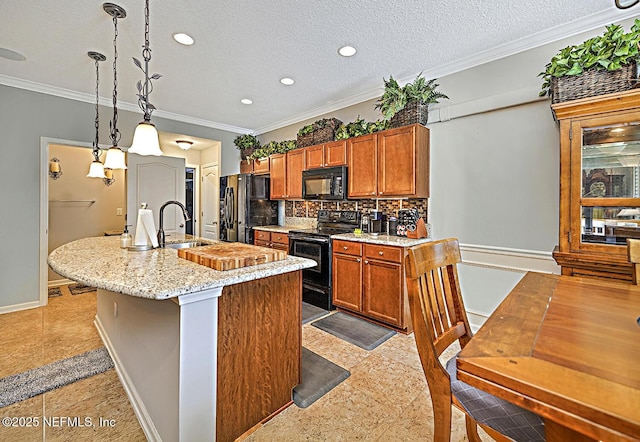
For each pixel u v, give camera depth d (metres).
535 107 2.50
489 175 2.76
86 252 1.98
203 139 4.98
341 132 3.65
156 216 4.67
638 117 1.72
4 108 3.28
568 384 0.65
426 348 1.06
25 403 1.80
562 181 1.98
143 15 2.19
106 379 2.05
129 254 1.92
